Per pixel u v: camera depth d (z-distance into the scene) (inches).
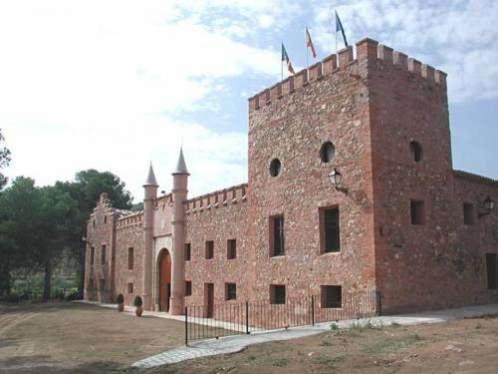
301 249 872.9
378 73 789.2
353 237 767.7
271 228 965.2
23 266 2326.5
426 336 517.0
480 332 530.0
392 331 571.5
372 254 731.4
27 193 2204.7
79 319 1286.9
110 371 546.0
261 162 1004.6
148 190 1595.7
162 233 1515.7
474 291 912.3
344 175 797.9
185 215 1381.6
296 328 706.2
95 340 849.5
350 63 812.6
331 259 804.6
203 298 1254.9
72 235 2479.1
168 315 1365.7
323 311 807.1
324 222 844.0
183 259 1369.3
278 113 969.5
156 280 1537.9
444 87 898.7
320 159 850.8
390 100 798.5
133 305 1715.1
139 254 1701.5
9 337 951.0
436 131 869.8
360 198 763.4
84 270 2428.6
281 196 938.1
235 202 1149.7
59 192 2544.3
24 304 2039.9
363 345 500.4
